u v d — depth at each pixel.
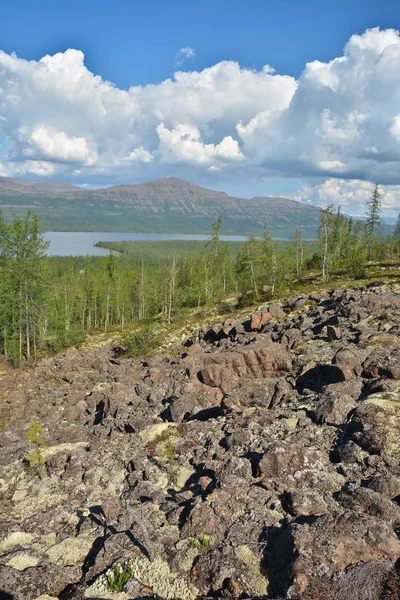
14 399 38.25
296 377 25.55
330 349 28.80
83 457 19.00
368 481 13.03
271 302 79.62
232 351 30.12
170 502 14.30
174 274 100.12
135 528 12.82
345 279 88.44
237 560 10.80
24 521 14.70
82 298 99.19
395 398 16.17
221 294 110.81
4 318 62.91
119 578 10.81
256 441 16.83
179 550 11.67
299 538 10.47
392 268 89.19
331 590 9.18
